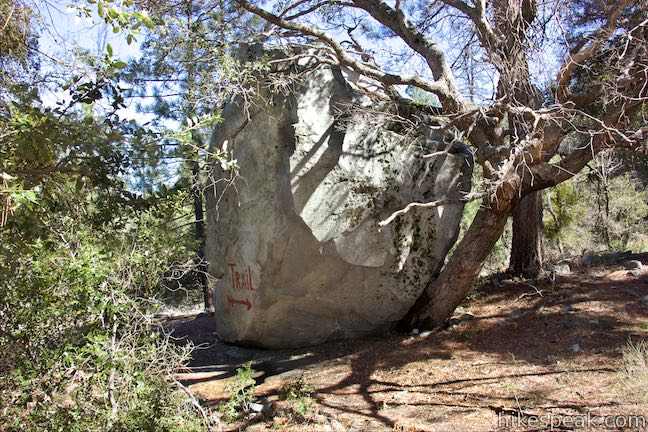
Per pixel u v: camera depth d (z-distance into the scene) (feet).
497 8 24.47
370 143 28.12
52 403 15.57
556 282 35.50
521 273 37.93
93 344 14.85
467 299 35.09
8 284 15.69
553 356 24.48
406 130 26.84
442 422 19.74
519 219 38.32
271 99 27.37
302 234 27.45
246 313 30.83
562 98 25.23
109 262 15.92
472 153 31.42
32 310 15.61
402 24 31.01
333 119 27.66
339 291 29.45
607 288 33.06
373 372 26.11
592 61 28.02
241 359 31.19
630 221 64.90
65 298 15.49
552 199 49.32
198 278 49.42
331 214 27.50
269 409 22.41
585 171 50.96
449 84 27.40
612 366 22.12
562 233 52.34
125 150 15.97
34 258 15.70
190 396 16.39
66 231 16.58
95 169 16.12
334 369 27.37
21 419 15.56
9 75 17.46
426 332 30.73
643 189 67.72
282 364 29.43
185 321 43.42
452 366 25.30
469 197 23.25
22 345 15.85
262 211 28.81
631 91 25.62
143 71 29.43
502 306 33.17
